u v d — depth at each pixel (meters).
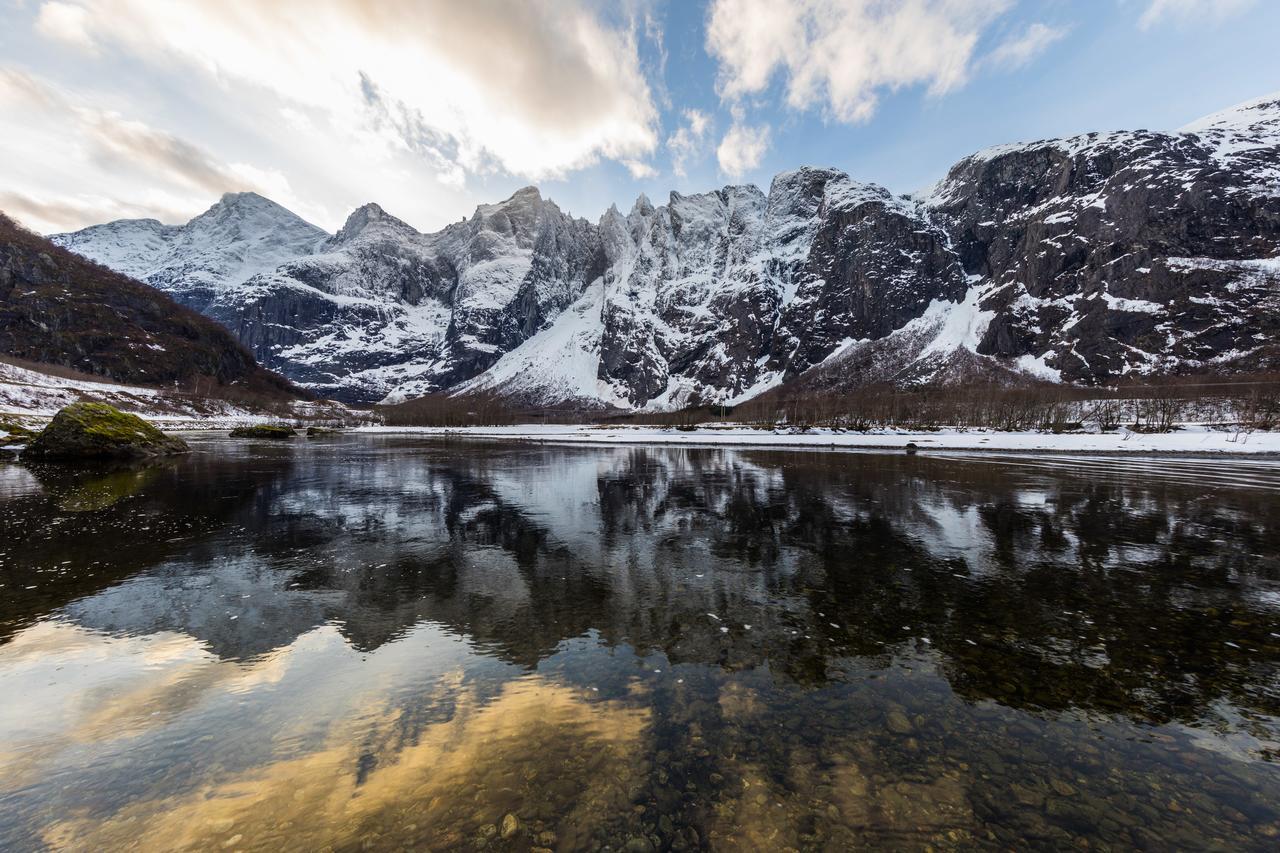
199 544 14.68
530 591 11.06
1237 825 4.68
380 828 4.52
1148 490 25.61
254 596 10.59
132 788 4.98
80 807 4.74
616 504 21.97
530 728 6.07
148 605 10.00
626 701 6.69
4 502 20.20
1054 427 74.62
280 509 20.06
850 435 74.12
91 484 25.17
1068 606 10.21
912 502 22.33
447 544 15.05
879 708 6.56
